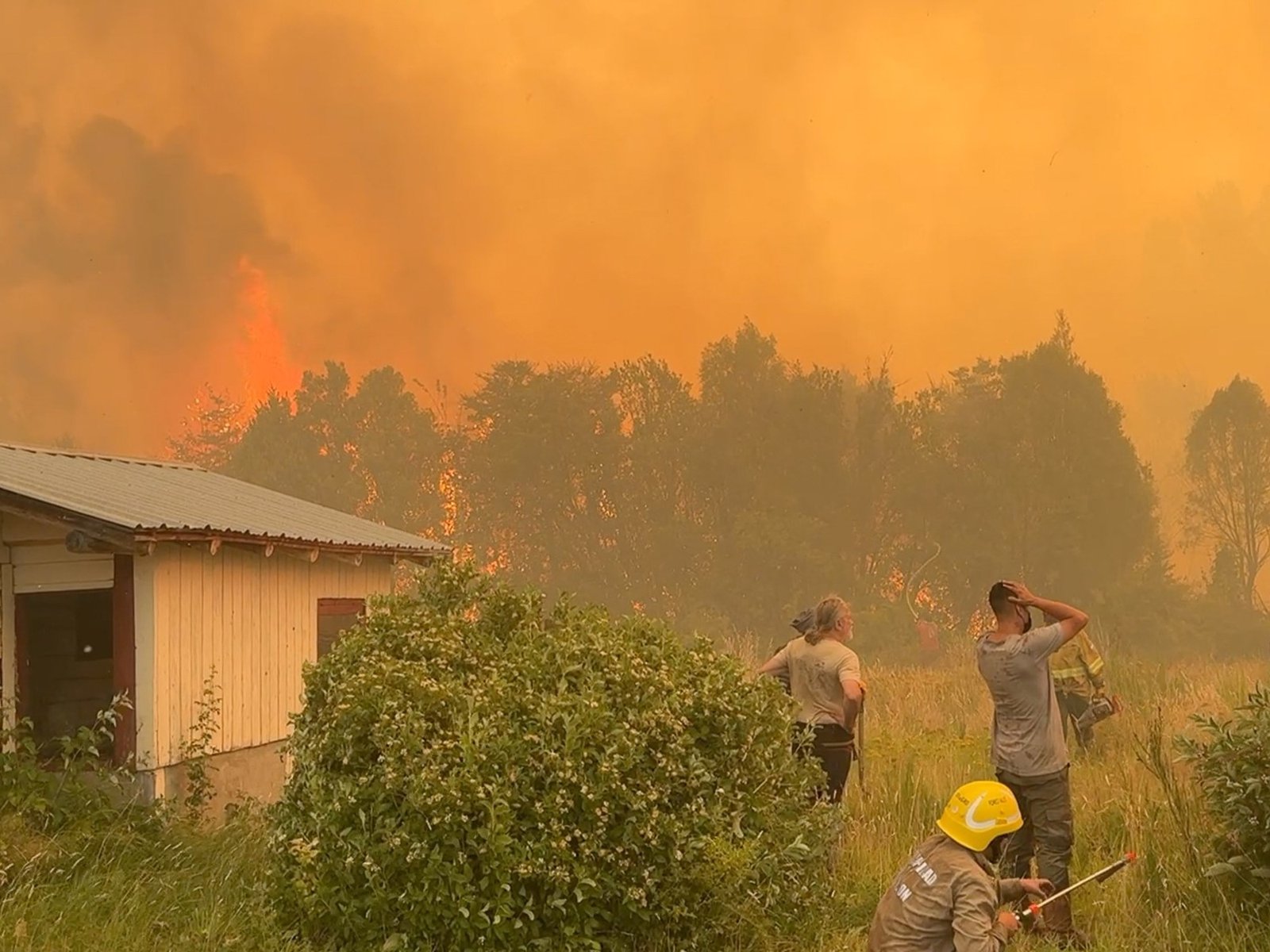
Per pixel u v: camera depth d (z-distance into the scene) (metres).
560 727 6.00
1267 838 6.35
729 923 6.04
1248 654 49.22
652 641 7.01
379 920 5.84
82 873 7.10
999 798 4.68
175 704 9.07
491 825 5.62
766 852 6.25
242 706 10.03
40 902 6.38
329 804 6.05
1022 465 53.50
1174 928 6.35
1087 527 53.53
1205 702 12.32
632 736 5.96
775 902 6.25
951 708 15.12
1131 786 8.74
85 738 8.32
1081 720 11.10
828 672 7.71
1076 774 10.07
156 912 6.58
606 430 57.19
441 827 5.69
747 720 6.51
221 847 7.85
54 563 9.22
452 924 5.67
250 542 9.53
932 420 56.00
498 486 57.22
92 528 8.41
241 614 10.08
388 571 13.07
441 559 7.54
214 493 12.37
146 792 8.70
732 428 55.50
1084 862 7.61
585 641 6.59
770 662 8.09
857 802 8.93
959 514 54.09
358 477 57.53
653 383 58.00
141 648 8.86
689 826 6.03
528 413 56.91
